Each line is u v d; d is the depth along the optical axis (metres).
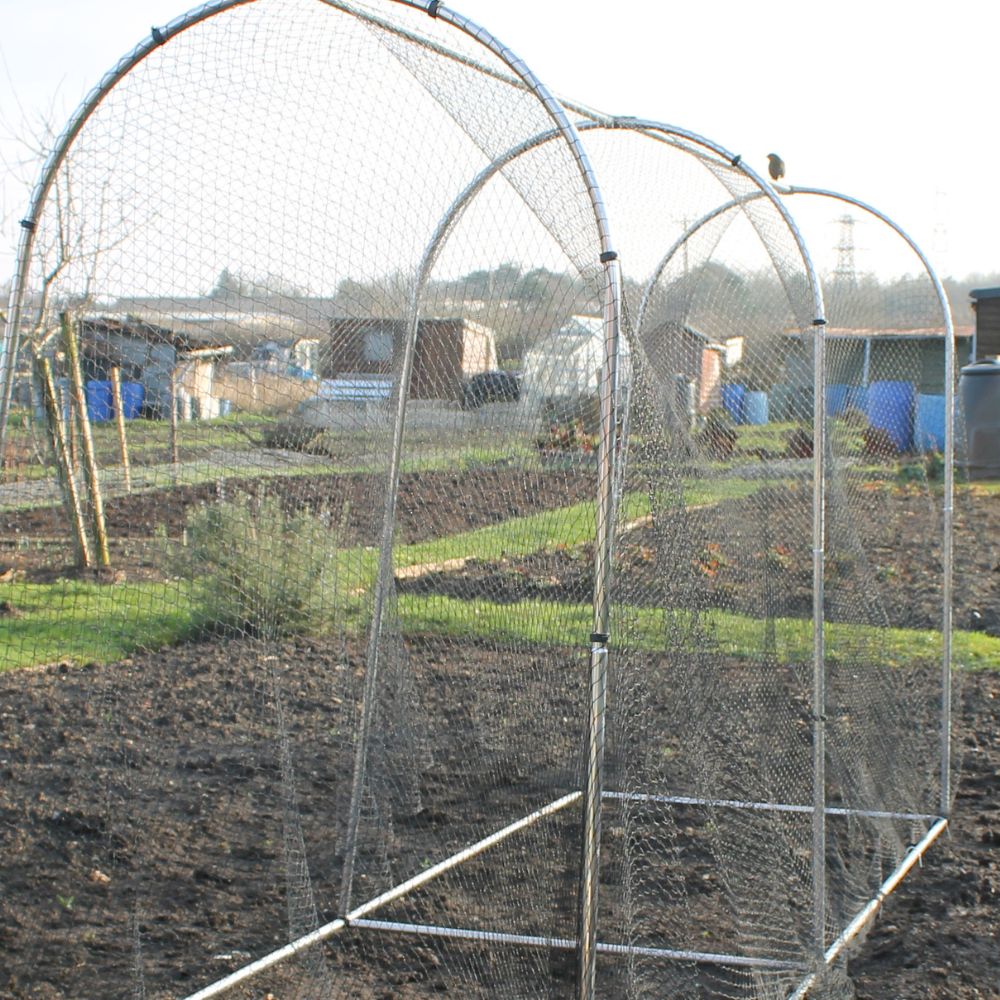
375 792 4.63
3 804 4.71
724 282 5.71
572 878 3.79
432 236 3.95
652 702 4.02
